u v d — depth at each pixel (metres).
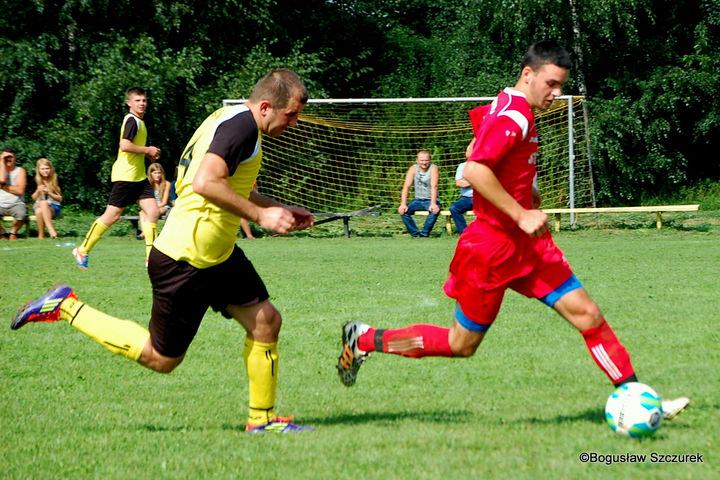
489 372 11.59
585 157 44.03
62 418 9.59
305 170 44.25
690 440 8.01
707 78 45.56
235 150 8.15
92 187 45.56
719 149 48.91
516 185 8.54
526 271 8.48
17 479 7.36
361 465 7.42
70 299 9.06
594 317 8.47
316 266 24.11
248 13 49.62
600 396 10.15
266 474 7.25
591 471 7.12
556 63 8.39
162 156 45.97
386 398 10.36
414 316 15.81
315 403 10.19
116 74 43.44
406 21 60.34
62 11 46.22
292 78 8.55
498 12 47.09
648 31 49.03
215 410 9.96
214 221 8.41
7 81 44.97
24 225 38.12
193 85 44.72
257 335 8.76
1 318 16.34
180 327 8.73
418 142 45.03
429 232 35.19
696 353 12.37
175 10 46.53
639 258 25.05
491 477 7.01
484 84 49.56
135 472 7.44
